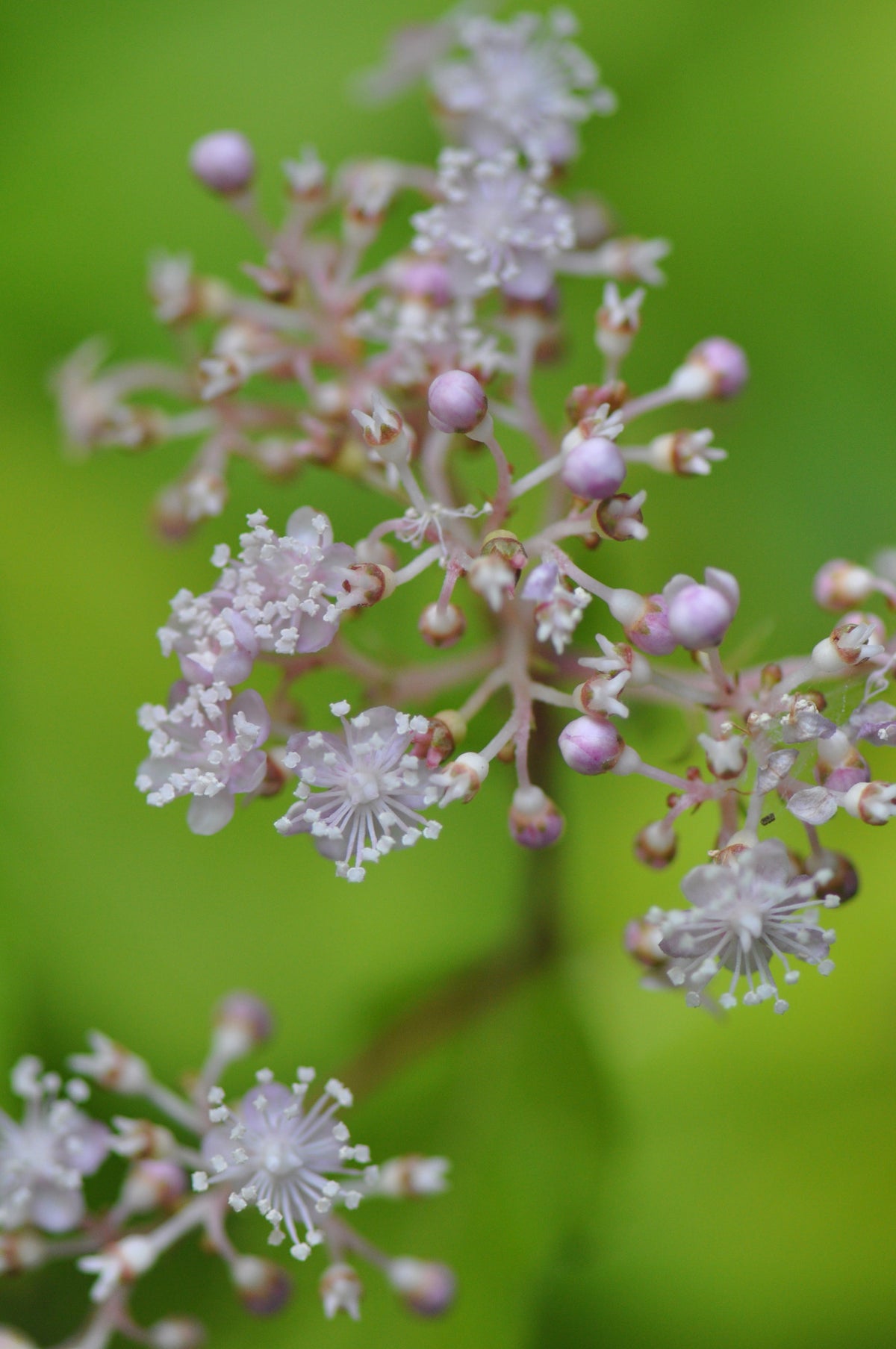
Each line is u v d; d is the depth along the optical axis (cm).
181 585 32
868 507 32
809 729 27
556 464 27
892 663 27
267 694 31
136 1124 28
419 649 31
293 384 31
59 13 33
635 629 27
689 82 33
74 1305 30
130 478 32
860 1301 31
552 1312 31
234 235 33
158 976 31
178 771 27
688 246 32
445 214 28
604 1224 31
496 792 31
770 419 32
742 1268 31
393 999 31
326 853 27
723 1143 31
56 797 32
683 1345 31
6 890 31
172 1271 30
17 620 32
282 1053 31
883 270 32
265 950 31
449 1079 31
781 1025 31
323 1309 31
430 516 27
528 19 30
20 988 31
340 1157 27
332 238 31
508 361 28
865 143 32
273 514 32
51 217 33
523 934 31
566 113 30
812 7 33
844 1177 31
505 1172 31
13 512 32
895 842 31
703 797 27
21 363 33
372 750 27
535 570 26
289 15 33
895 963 31
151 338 33
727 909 26
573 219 30
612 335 28
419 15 33
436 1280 28
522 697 27
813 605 32
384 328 29
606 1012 31
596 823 31
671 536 32
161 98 33
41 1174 28
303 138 33
